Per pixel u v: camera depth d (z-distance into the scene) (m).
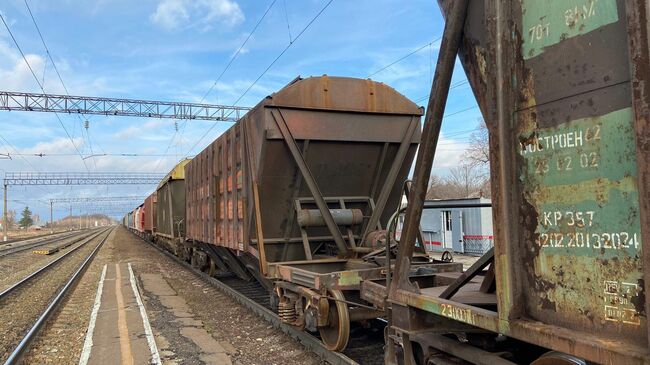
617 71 2.10
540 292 2.51
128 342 7.52
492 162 2.74
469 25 3.02
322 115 7.81
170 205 21.73
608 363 2.05
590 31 2.23
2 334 8.91
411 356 4.05
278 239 8.41
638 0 1.93
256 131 7.91
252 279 12.01
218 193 11.22
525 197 2.60
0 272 20.83
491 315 2.79
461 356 3.61
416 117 8.53
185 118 37.91
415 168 3.62
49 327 9.10
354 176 8.48
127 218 93.06
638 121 1.93
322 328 6.71
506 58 2.68
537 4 2.51
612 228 2.13
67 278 17.58
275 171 7.91
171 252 26.17
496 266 2.72
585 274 2.26
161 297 12.19
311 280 6.43
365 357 6.60
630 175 2.05
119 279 15.62
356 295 7.18
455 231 24.66
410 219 3.73
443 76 3.21
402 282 3.92
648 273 1.90
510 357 3.50
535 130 2.53
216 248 12.77
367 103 8.14
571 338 2.24
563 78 2.36
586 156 2.25
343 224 8.23
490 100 2.76
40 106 34.03
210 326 8.84
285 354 6.90
